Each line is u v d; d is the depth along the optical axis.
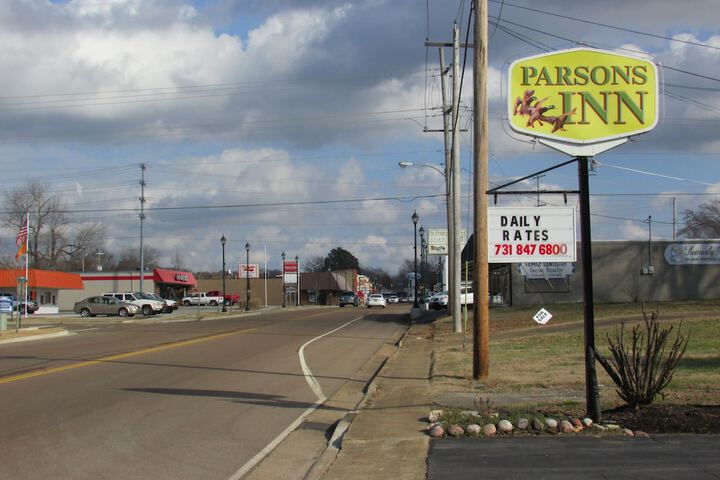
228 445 8.77
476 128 13.58
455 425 8.81
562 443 7.86
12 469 7.46
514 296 37.25
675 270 36.09
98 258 114.25
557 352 17.42
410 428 9.24
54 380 14.48
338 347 23.41
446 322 33.56
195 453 8.32
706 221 69.44
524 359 16.28
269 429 9.80
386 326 35.88
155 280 80.50
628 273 36.16
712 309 26.81
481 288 13.69
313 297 104.88
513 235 12.20
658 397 10.07
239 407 11.45
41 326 38.69
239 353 20.81
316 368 17.28
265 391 13.27
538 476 6.60
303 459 8.20
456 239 27.81
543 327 24.83
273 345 23.81
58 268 104.12
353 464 7.55
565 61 9.90
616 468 6.73
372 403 11.50
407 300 132.00
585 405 10.12
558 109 9.83
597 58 9.88
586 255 9.34
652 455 7.15
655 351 9.51
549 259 12.14
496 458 7.33
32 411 10.84
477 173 13.60
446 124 34.16
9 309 44.66
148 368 16.78
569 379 12.91
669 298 35.88
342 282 111.38
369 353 21.47
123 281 79.88
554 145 9.75
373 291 165.50
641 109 9.80
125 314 50.88
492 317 31.11
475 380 13.55
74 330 34.84
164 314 55.59
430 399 11.49
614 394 11.03
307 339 26.78
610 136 9.74
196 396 12.48
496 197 12.30
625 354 9.65
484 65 13.54
